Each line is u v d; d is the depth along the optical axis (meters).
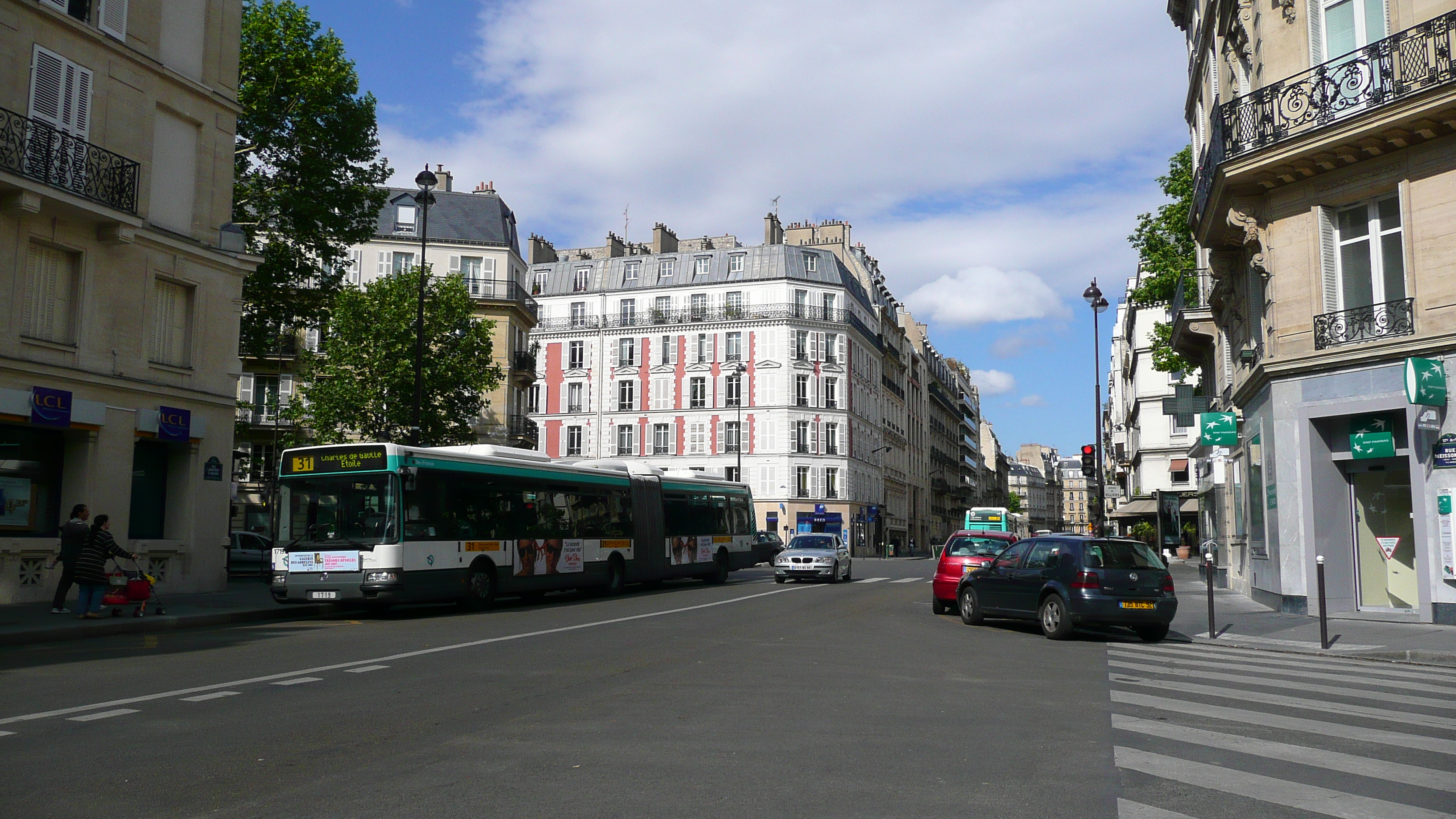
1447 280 16.52
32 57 19.05
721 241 80.44
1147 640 15.91
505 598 24.67
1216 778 6.27
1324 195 18.45
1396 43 16.73
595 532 24.95
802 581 33.62
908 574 41.84
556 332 76.56
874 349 84.25
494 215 56.53
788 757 6.77
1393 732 7.80
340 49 31.41
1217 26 23.75
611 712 8.45
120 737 7.38
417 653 12.68
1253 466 22.58
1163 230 38.62
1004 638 15.60
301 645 13.68
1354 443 18.25
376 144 32.31
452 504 20.09
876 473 84.62
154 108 21.72
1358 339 17.89
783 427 71.56
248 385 52.66
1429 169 16.78
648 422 74.06
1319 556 14.44
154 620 16.41
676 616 18.69
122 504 20.77
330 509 19.08
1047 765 6.59
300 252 31.16
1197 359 34.34
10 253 18.61
